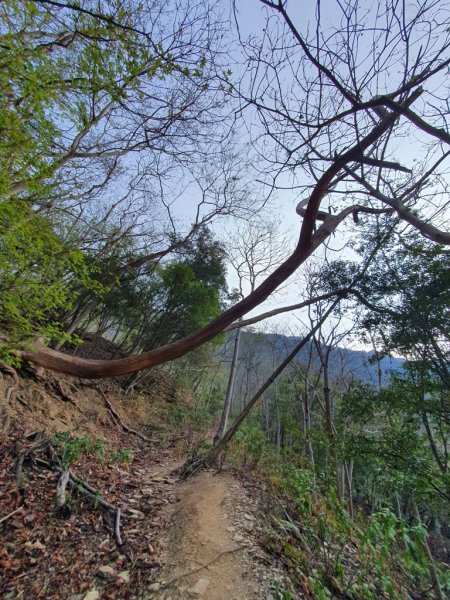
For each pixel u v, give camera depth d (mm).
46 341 3398
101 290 3900
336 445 4543
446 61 1679
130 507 4141
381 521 2562
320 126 2082
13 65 2305
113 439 7746
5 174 2506
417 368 3592
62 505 3654
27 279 2938
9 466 4117
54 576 2824
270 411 18828
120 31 2596
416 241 3793
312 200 2344
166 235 9633
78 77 2750
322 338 7680
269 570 2891
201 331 2527
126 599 2592
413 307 3691
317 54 2000
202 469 5910
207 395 20719
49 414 6422
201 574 2748
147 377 14500
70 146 3957
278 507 4312
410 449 3689
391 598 2488
